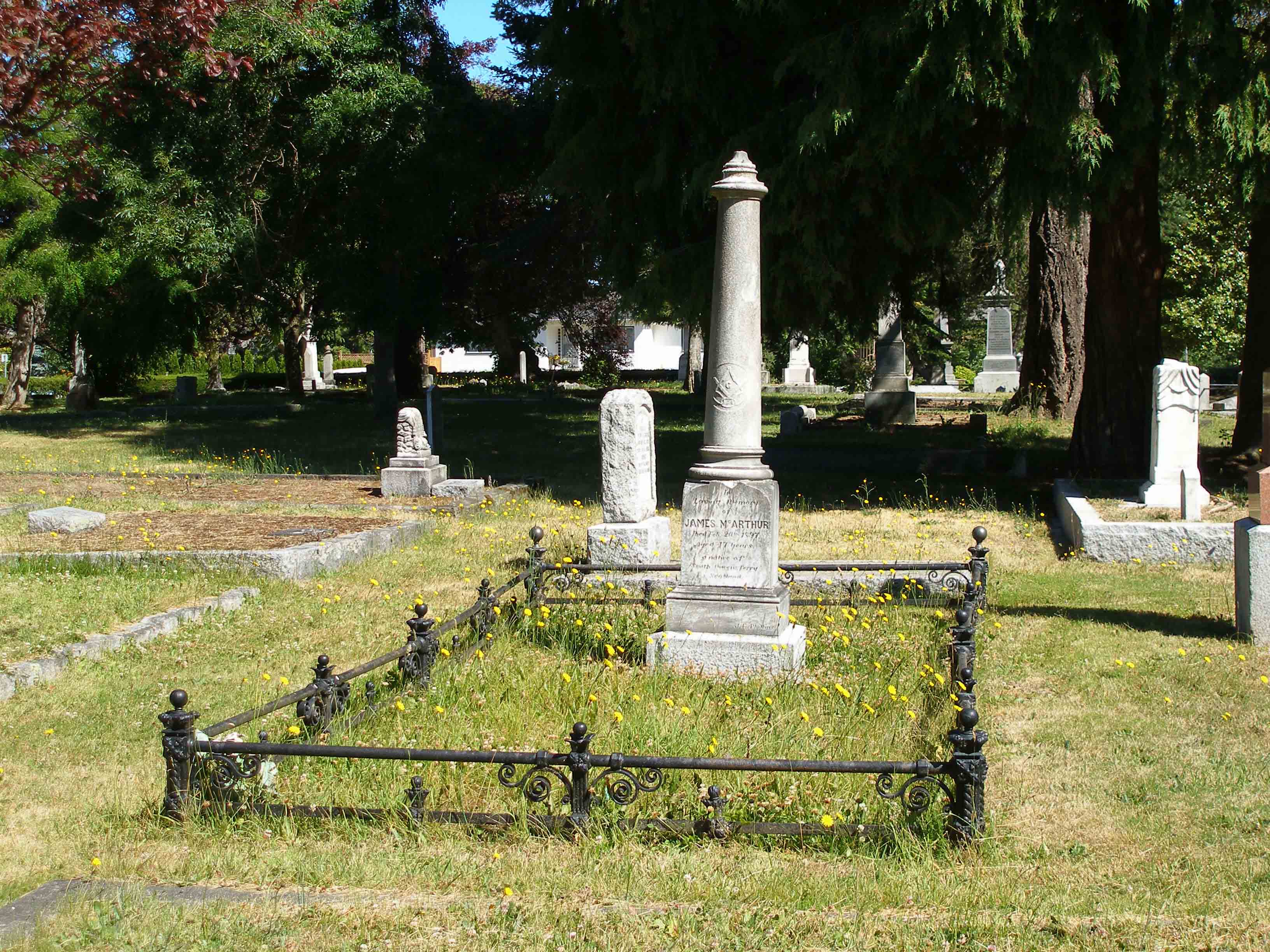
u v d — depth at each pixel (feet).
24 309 118.21
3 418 96.22
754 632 24.85
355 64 74.28
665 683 23.58
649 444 38.17
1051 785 18.52
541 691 22.74
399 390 126.11
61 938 12.88
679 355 231.91
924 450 61.98
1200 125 45.55
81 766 19.63
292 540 38.75
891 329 85.40
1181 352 123.13
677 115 51.78
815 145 43.16
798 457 62.85
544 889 14.56
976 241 84.89
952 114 43.24
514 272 109.91
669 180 53.16
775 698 22.49
